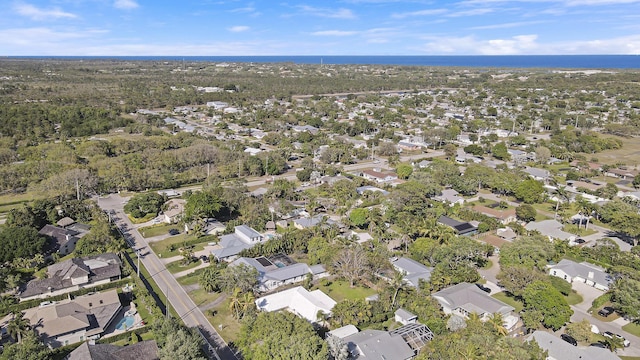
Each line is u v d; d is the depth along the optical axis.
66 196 154.38
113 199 164.12
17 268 107.12
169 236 132.38
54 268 105.12
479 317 88.44
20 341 75.81
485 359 69.31
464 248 110.19
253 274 99.50
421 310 89.56
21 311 90.94
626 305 93.00
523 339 84.69
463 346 72.44
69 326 81.31
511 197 176.12
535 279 97.94
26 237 111.44
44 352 72.12
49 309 86.88
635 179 187.25
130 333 84.62
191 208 137.25
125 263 111.81
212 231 134.88
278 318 79.81
